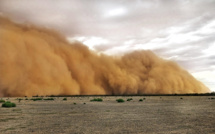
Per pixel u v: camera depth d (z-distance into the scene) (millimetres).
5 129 8812
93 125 9680
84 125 9703
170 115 13711
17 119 12305
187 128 8648
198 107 20484
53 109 19688
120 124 9914
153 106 22547
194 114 14156
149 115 13789
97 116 13492
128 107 21234
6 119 12328
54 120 11680
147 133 7633
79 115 14242
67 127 9180
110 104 26703
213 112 15406
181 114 14250
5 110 18766
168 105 24141
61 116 13742
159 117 12648
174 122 10438
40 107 22453
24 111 17734
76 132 7961
